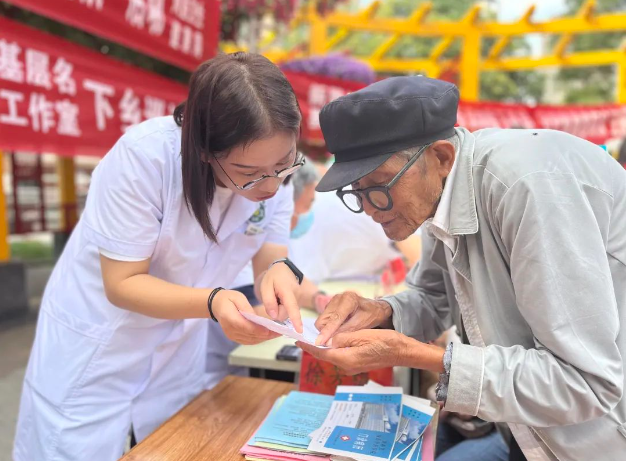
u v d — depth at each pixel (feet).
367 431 3.91
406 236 3.68
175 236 4.38
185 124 3.78
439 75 30.50
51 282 5.14
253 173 3.80
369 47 45.78
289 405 4.44
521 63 30.48
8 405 10.12
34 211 31.50
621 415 3.33
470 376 3.16
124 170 4.07
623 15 25.96
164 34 11.46
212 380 6.12
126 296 4.15
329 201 8.55
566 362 3.06
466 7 47.96
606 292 3.03
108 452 4.79
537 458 3.69
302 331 3.76
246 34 17.97
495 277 3.50
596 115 25.18
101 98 10.51
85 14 9.59
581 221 3.08
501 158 3.33
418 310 4.56
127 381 4.91
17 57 9.05
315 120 14.05
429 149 3.41
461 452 5.16
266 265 5.46
